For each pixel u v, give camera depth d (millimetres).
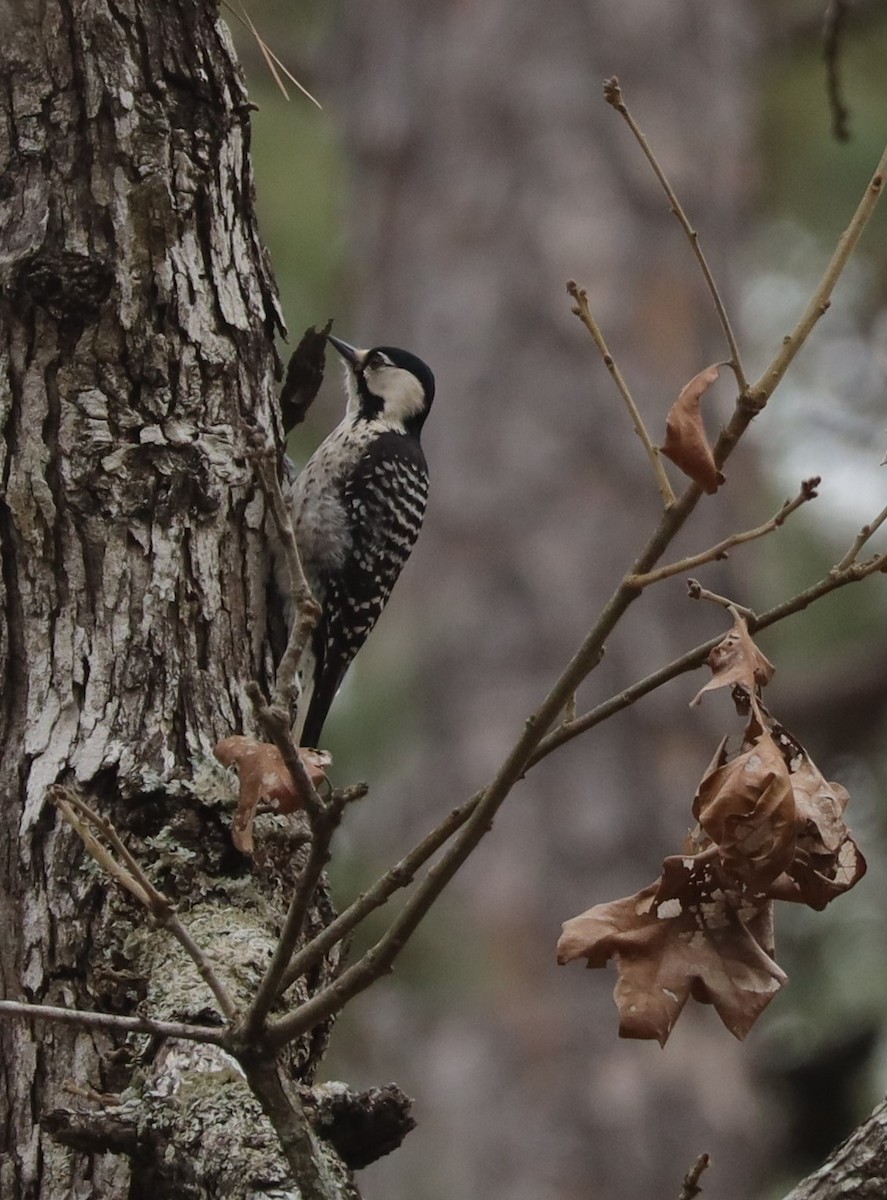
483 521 15398
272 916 6172
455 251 15969
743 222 16500
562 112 16016
